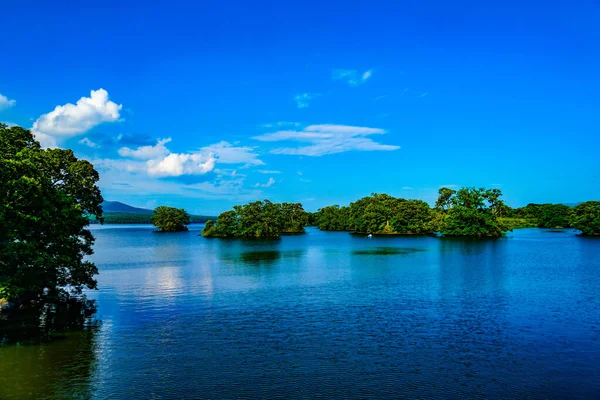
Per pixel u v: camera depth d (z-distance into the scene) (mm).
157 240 172375
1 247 37250
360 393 24031
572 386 25016
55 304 46062
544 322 38438
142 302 47188
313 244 141875
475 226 172750
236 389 24531
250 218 190875
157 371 27125
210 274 69625
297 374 26703
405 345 32250
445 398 23500
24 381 25547
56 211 42375
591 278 63250
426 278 64000
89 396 23594
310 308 44125
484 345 32156
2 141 42281
